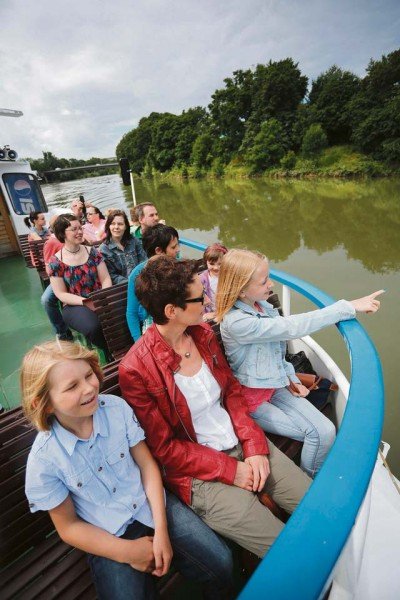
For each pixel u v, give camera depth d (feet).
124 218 11.56
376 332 17.52
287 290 7.79
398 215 46.93
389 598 3.71
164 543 3.95
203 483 4.56
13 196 25.34
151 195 107.55
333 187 81.00
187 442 4.79
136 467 4.37
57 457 3.68
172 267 4.38
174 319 4.50
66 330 12.43
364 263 29.14
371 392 3.51
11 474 4.34
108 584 3.75
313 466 5.30
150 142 225.35
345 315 5.25
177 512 4.40
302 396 5.80
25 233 26.18
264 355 5.55
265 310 6.10
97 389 3.71
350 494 2.44
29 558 4.39
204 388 4.91
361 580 3.83
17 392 10.14
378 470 4.93
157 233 8.70
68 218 9.93
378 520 4.32
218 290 5.53
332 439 5.20
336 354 15.98
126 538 4.06
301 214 55.26
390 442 11.05
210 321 6.89
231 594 4.32
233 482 4.50
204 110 190.80
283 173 108.27
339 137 113.80
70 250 10.23
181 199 94.22
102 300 8.47
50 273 10.08
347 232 41.34
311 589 1.94
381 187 72.02
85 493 3.85
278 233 44.80
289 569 2.04
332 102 110.32
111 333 8.68
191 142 169.27
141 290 4.44
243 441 4.94
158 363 4.56
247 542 4.23
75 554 4.43
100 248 11.72
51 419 3.73
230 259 5.33
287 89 123.44
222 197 88.58
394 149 81.35
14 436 4.37
